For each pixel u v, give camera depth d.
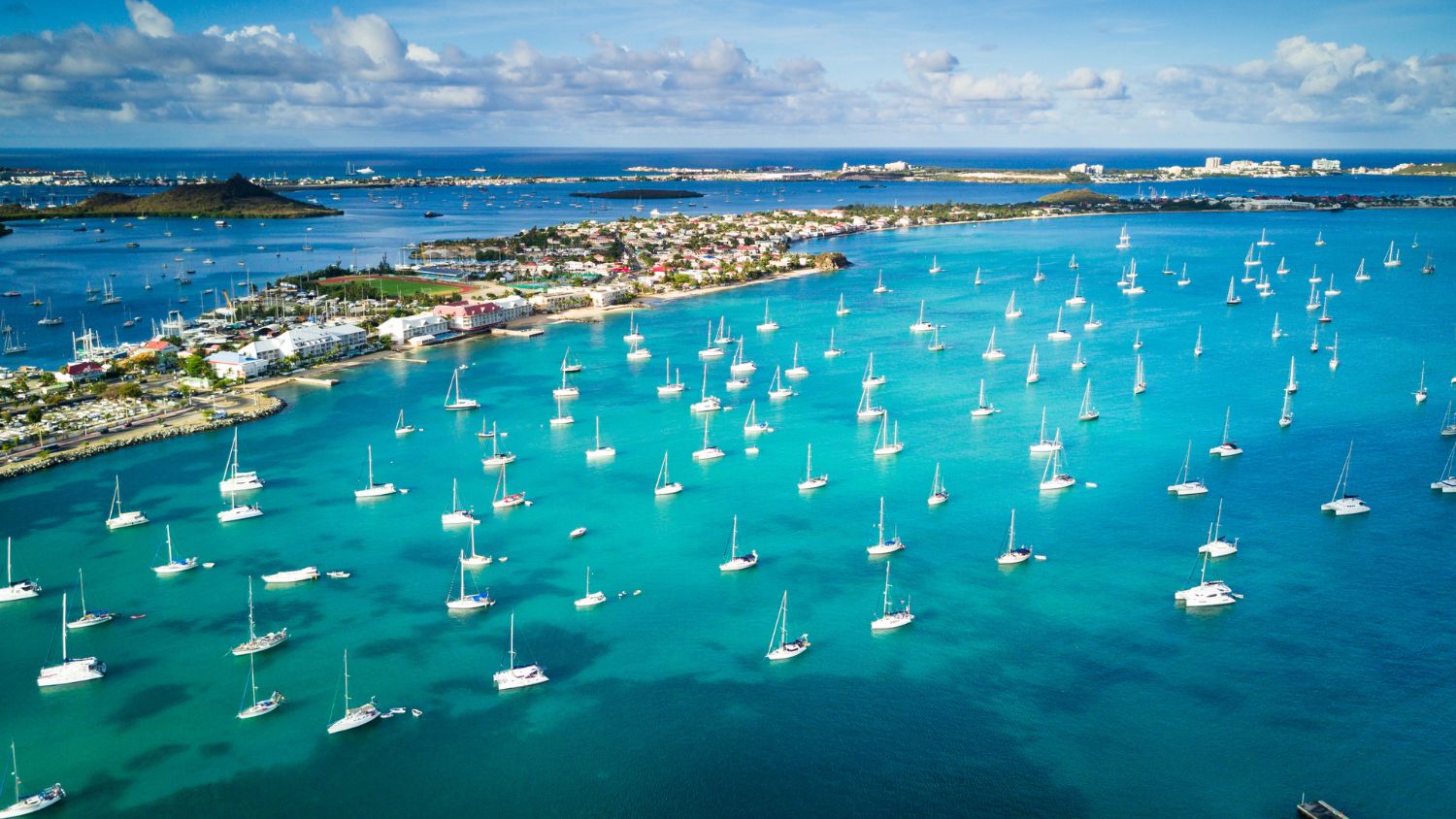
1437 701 152.88
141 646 170.00
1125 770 138.25
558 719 150.25
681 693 156.62
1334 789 134.62
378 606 183.88
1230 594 184.00
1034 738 144.88
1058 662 164.12
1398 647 167.38
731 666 164.12
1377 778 136.50
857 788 135.12
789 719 149.75
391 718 150.75
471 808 132.25
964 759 140.62
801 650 167.50
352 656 166.88
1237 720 148.62
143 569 198.00
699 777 137.50
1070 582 191.12
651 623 177.50
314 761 141.38
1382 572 194.12
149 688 158.12
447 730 148.00
